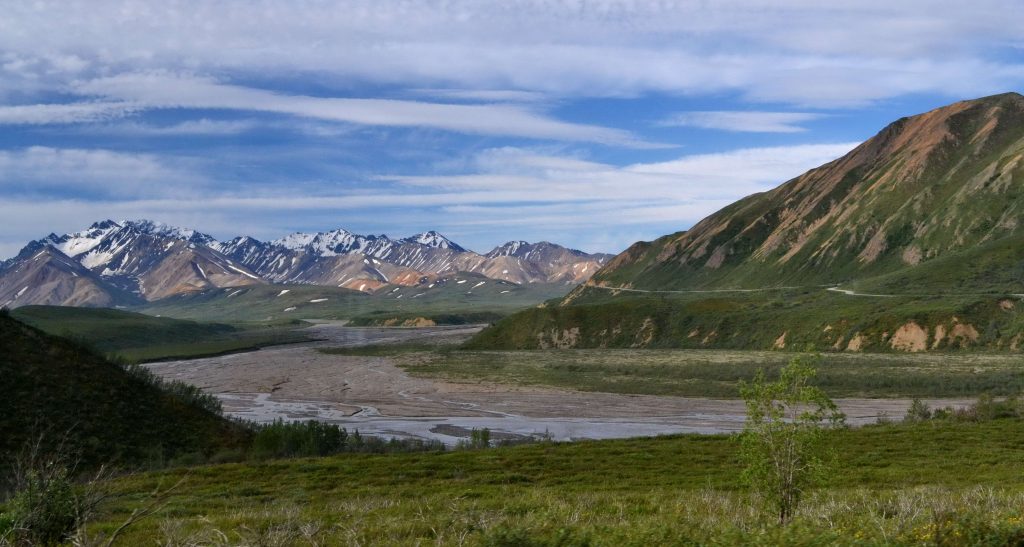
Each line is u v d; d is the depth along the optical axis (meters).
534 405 93.31
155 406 64.06
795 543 12.94
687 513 21.19
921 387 95.00
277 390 114.44
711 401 94.44
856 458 44.59
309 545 17.09
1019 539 13.02
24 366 59.41
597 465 45.84
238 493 36.66
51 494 16.36
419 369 142.38
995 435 51.47
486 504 25.98
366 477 42.22
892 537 13.60
